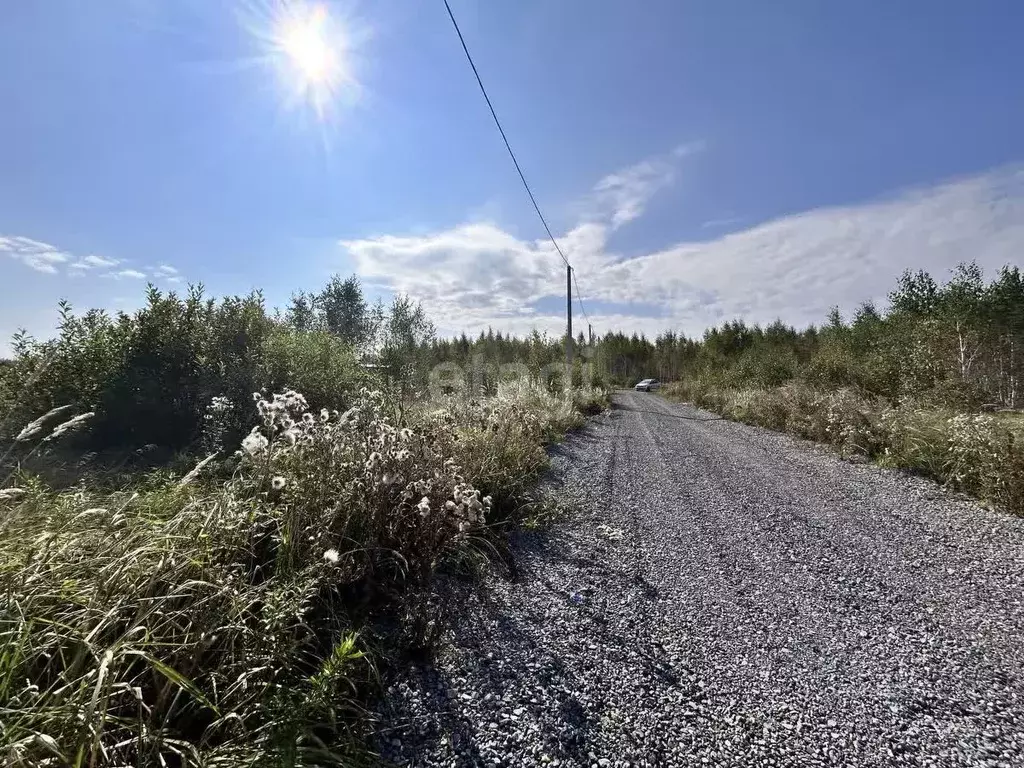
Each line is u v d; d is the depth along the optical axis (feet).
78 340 19.94
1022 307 37.60
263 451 10.18
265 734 5.44
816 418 35.09
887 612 9.87
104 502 9.75
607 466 24.90
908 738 6.32
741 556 13.01
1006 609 9.98
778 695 7.23
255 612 7.13
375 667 7.12
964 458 20.39
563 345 70.33
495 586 10.94
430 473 11.87
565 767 5.84
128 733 5.16
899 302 48.83
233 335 23.79
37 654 5.16
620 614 9.78
